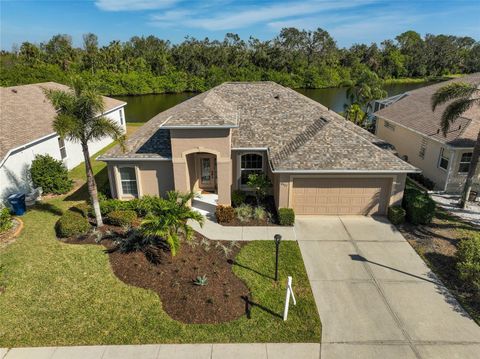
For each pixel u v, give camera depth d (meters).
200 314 10.62
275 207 17.91
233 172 19.08
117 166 17.69
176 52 86.56
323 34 101.38
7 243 14.41
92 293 11.51
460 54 107.06
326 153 16.52
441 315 10.83
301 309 10.95
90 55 80.38
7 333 9.99
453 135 19.94
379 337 9.98
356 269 13.08
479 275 11.66
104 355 9.34
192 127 16.05
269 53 92.94
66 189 20.36
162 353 9.41
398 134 26.38
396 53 99.88
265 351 9.48
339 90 89.31
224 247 14.11
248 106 21.44
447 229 15.96
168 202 13.16
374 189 16.73
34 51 78.38
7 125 19.86
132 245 13.89
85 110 13.59
